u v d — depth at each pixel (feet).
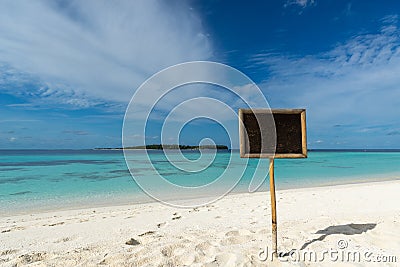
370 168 85.46
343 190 38.50
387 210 23.61
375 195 32.96
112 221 22.07
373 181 52.80
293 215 22.84
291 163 109.70
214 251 13.92
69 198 36.65
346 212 23.21
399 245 14.62
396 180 54.13
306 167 89.92
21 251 14.80
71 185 48.42
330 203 28.12
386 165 98.63
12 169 79.56
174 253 13.75
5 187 46.39
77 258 13.16
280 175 64.85
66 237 17.44
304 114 12.66
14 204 32.86
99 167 86.07
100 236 17.66
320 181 53.62
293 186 46.65
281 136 12.68
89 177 59.77
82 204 32.68
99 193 40.40
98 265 12.30
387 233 16.35
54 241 16.74
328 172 72.54
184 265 12.36
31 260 13.28
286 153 12.66
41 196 38.24
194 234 17.19
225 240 15.53
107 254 13.56
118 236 17.53
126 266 12.17
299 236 16.22
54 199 36.04
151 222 21.47
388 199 29.91
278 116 12.68
